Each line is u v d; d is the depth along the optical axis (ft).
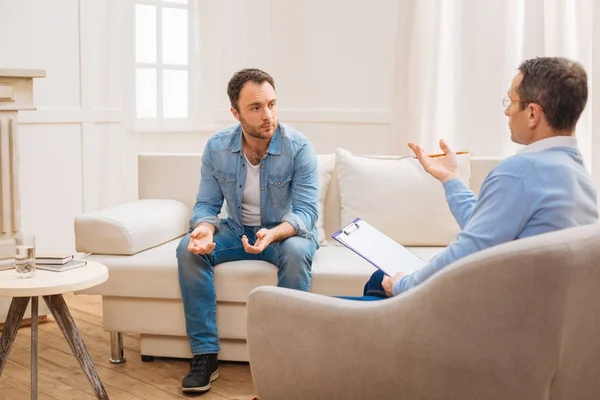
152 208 10.69
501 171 5.73
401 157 11.12
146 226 10.06
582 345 5.28
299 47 16.30
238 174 9.78
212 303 9.32
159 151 15.97
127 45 14.87
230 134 9.88
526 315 5.03
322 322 5.84
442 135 14.52
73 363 10.11
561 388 5.36
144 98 15.75
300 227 9.38
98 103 14.65
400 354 5.55
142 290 9.55
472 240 5.73
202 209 9.91
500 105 13.65
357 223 7.63
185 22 16.19
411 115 14.61
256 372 6.21
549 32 12.68
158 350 10.01
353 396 5.84
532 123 5.82
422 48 14.43
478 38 13.78
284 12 16.37
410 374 5.56
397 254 7.38
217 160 9.86
